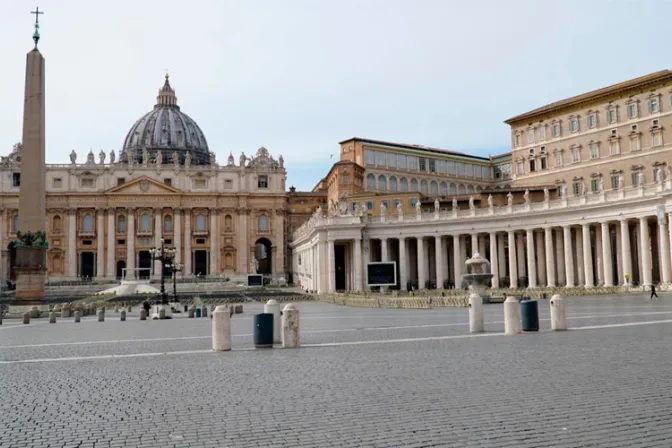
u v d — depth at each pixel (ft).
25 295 140.77
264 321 60.29
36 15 142.31
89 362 52.21
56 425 29.99
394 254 278.05
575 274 232.53
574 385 36.70
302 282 334.44
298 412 31.58
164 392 37.50
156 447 26.04
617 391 34.83
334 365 46.73
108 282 346.95
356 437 26.91
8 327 104.12
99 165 388.57
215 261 393.91
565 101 271.28
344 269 303.07
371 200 298.56
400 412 31.14
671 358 45.55
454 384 37.91
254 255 401.70
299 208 430.61
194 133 548.72
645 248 185.98
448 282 255.09
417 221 246.88
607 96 253.65
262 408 32.63
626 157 246.88
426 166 357.82
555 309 68.64
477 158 379.55
